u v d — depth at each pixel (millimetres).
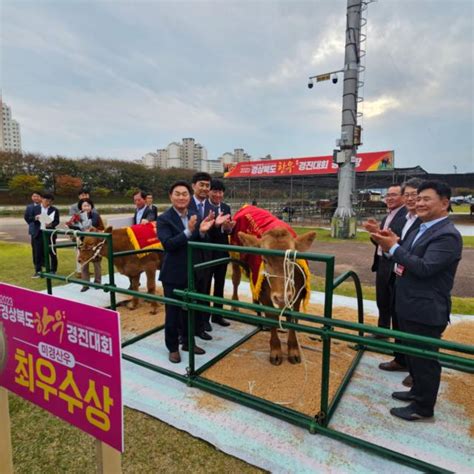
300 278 3086
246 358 3395
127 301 5051
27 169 36188
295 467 2014
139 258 4633
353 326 2049
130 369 3170
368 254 9430
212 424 2396
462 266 7816
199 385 2832
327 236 13195
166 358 3367
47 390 1508
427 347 2293
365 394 2754
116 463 1401
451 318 4383
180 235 3133
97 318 1267
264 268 2957
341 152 12359
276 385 2902
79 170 39375
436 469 1951
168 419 2445
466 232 14641
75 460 2102
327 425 2357
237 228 4188
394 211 3449
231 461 2080
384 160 15867
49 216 6445
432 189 2266
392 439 2246
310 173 18047
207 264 3021
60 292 5562
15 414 2566
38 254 6598
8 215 25969
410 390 2689
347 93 11906
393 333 1890
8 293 1604
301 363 3273
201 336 3809
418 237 2371
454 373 3078
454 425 2381
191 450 2170
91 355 1314
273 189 30547
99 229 5238
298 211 23578
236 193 29156
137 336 3824
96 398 1320
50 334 1453
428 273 2168
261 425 2387
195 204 4023
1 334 1675
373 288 5977
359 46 11766
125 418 2484
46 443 2254
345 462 2051
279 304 2572
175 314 3221
